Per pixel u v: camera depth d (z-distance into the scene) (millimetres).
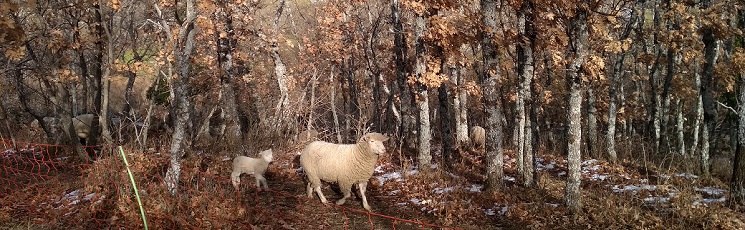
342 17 18234
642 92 25375
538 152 16031
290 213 8555
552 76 19219
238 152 13656
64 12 12133
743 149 8352
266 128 15891
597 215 8281
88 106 17297
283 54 22766
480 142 19281
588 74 8164
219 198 8211
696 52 13883
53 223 7469
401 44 14523
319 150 9289
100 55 12766
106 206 7891
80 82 14547
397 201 9922
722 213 7988
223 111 18219
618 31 16828
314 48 18812
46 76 12578
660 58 18578
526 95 10469
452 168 12664
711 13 12148
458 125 18156
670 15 13828
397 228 8133
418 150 12953
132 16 14789
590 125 15578
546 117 23328
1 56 12289
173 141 8367
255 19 16078
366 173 8938
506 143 19859
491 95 10078
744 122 8336
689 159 13023
